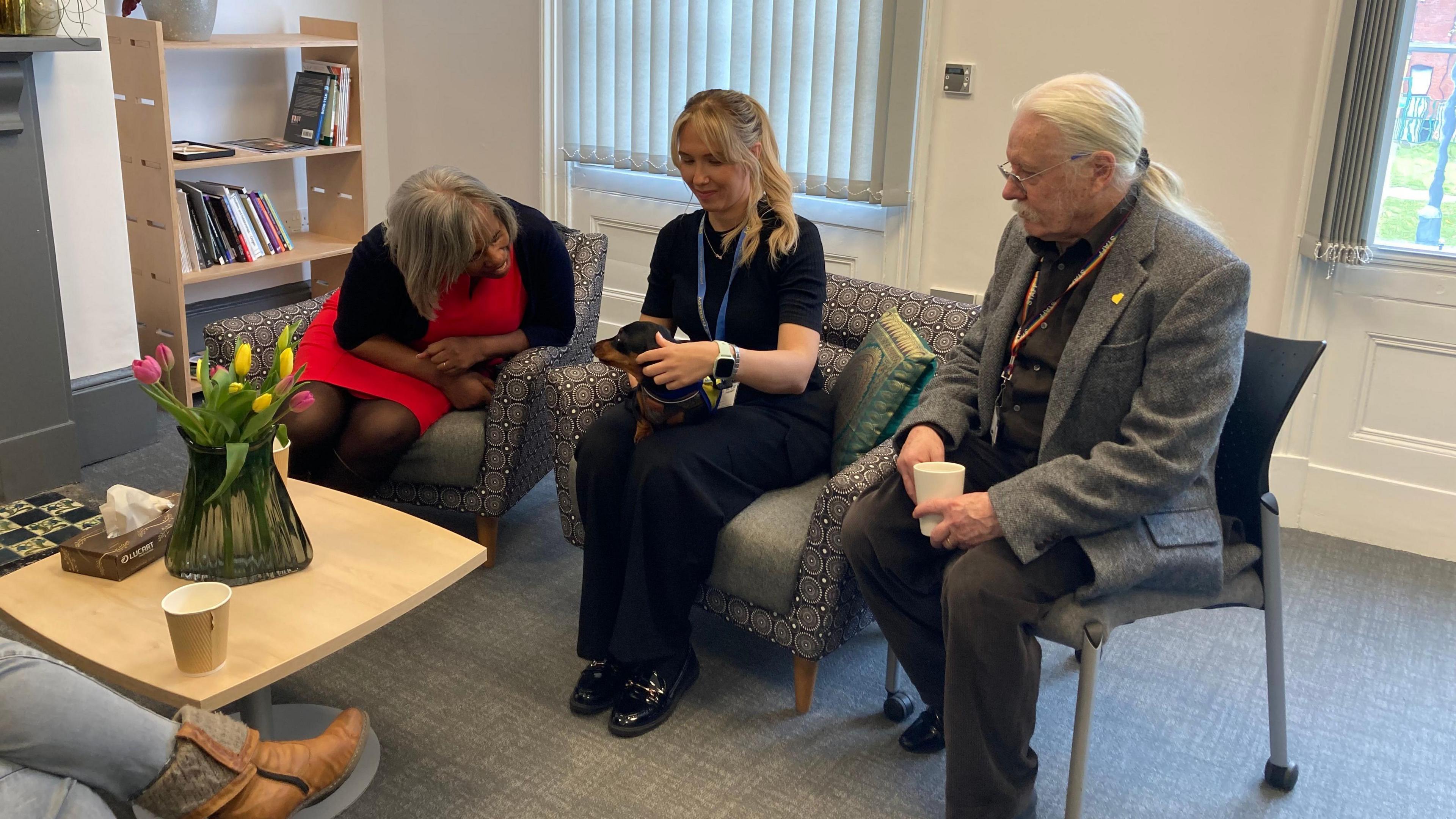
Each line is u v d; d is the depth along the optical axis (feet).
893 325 7.29
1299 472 9.90
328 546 5.96
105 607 5.31
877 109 11.07
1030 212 5.67
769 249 7.06
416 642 7.72
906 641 6.15
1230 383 5.35
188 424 5.26
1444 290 8.97
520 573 8.76
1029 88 10.31
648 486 6.54
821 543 6.36
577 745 6.66
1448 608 8.60
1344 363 9.54
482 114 14.21
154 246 11.40
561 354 8.52
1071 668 7.69
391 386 8.21
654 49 12.44
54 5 8.95
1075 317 5.85
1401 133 8.98
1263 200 9.48
